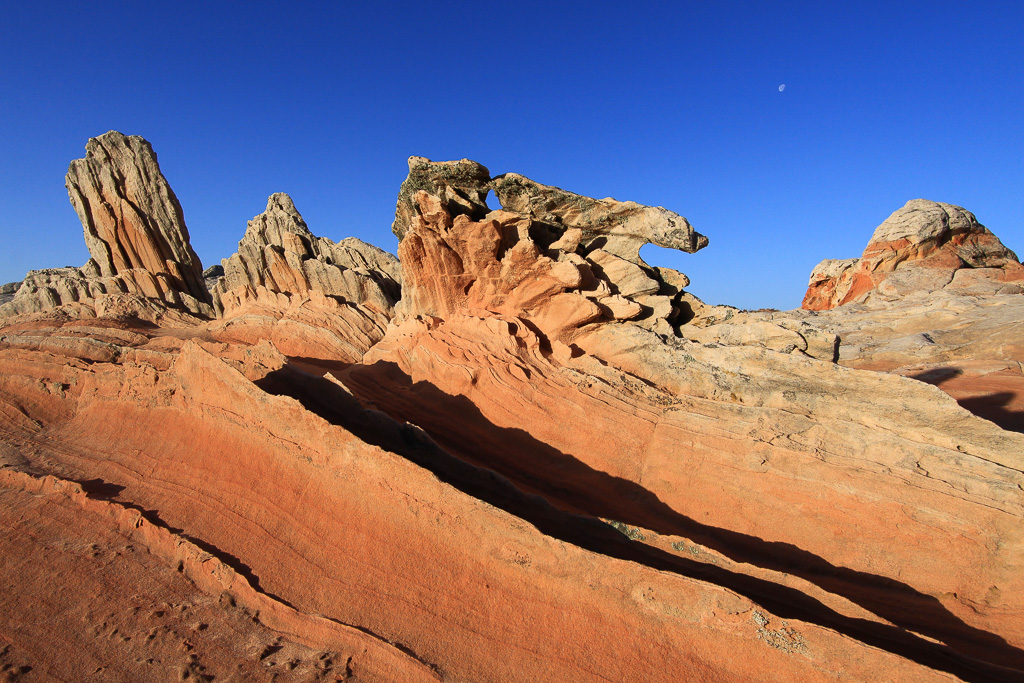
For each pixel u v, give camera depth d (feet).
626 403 54.54
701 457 48.44
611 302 63.82
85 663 30.53
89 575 36.70
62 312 110.73
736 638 30.55
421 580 34.88
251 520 39.81
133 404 53.93
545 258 62.59
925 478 41.75
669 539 38.42
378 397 60.44
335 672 29.50
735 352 57.82
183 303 120.47
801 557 41.83
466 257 67.15
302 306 103.71
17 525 40.83
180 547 38.06
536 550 34.78
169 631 32.55
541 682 29.30
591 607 32.86
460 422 56.65
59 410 59.16
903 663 27.68
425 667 29.43
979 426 43.62
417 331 67.26
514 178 69.05
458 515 36.47
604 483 49.78
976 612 36.50
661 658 30.55
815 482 43.91
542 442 53.57
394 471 38.58
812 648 29.14
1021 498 38.91
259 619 33.76
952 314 117.91
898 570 39.65
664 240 69.26
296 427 42.80
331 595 34.63
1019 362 93.45
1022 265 147.54
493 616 32.94
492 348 60.64
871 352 111.55
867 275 158.81
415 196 66.44
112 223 118.11
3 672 29.84
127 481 45.70
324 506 39.60
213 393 47.65
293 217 128.67
